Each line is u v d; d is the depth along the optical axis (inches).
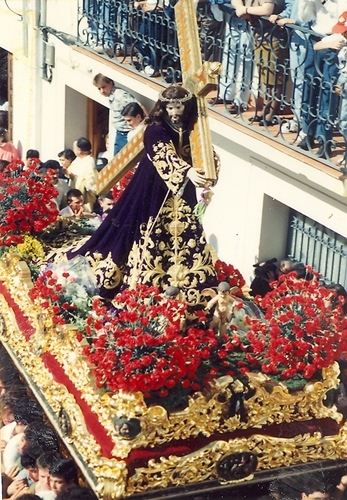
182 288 256.4
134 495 230.5
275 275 309.4
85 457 235.9
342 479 247.0
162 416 228.4
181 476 233.0
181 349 231.5
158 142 247.8
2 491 280.2
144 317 233.0
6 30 451.5
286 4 302.7
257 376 236.4
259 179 317.7
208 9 332.8
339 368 247.6
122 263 262.7
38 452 273.4
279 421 240.4
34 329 277.1
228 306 251.6
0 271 304.5
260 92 312.2
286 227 321.4
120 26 371.6
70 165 367.6
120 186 315.9
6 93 473.7
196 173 241.1
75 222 328.2
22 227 310.8
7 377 303.7
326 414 243.3
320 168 288.2
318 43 284.5
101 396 232.7
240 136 317.7
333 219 291.0
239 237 330.6
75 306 262.2
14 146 462.6
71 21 407.2
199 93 244.4
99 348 231.1
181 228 255.9
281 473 242.4
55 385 254.1
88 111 423.5
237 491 243.1
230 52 323.3
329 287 282.4
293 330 237.8
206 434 234.1
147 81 355.6
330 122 285.3
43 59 425.7
